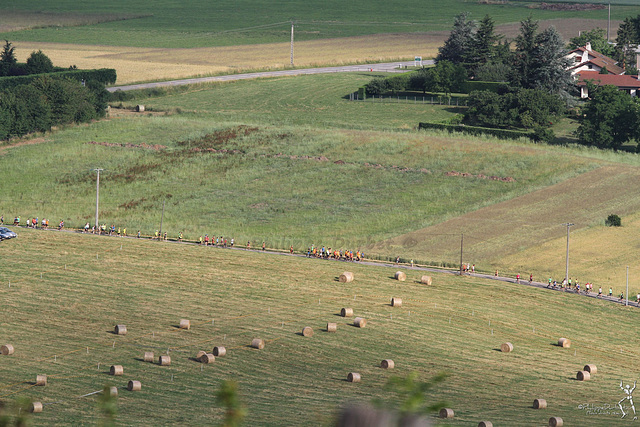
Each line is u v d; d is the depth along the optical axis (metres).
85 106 154.38
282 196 120.12
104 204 117.88
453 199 115.25
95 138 145.12
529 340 66.69
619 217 101.31
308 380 51.88
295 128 147.38
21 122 143.50
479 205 111.75
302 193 120.75
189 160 134.75
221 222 110.25
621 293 80.88
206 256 86.94
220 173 129.50
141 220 110.56
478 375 56.09
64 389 47.09
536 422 43.72
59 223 106.44
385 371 55.22
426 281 80.25
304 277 80.62
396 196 117.81
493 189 117.50
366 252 95.94
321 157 133.88
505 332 68.19
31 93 148.12
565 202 109.50
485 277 85.38
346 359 57.53
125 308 67.88
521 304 76.19
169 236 100.69
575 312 75.31
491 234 100.62
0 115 140.88
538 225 102.25
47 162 133.50
